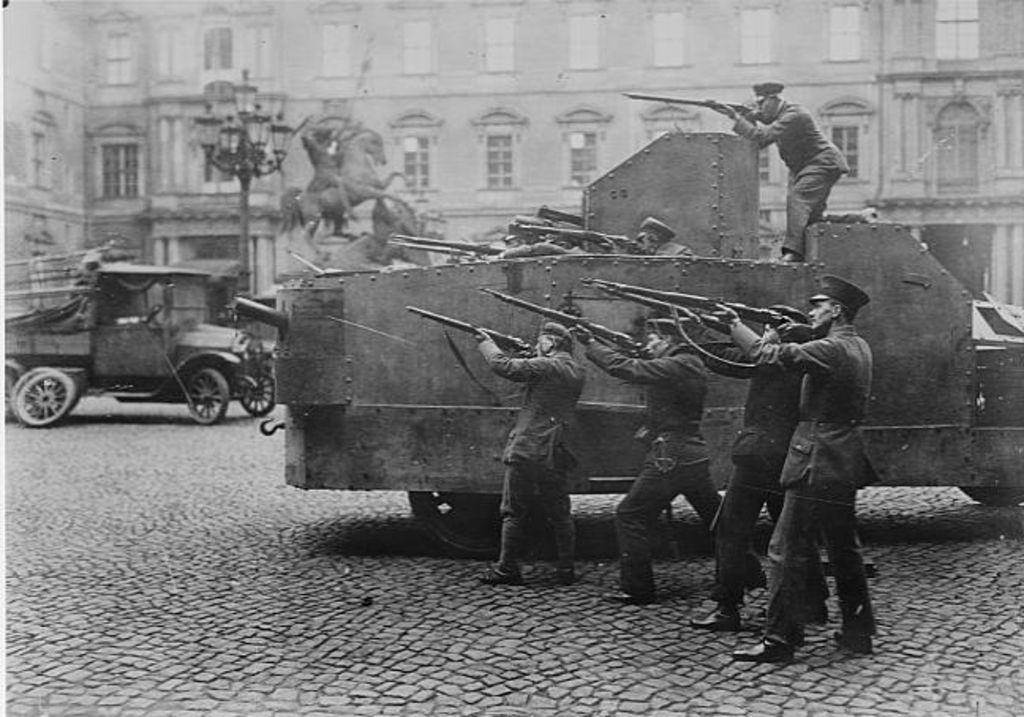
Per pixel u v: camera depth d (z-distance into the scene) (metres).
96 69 15.02
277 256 15.36
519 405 6.87
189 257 16.16
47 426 15.21
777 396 5.30
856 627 5.05
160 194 15.88
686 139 7.25
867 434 6.97
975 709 4.41
